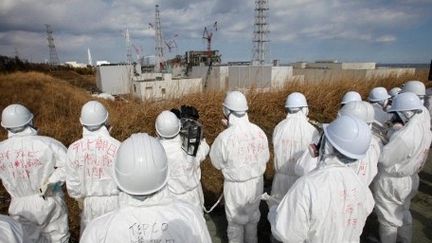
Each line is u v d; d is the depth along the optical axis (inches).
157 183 58.9
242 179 142.5
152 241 58.2
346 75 441.7
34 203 125.1
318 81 375.2
